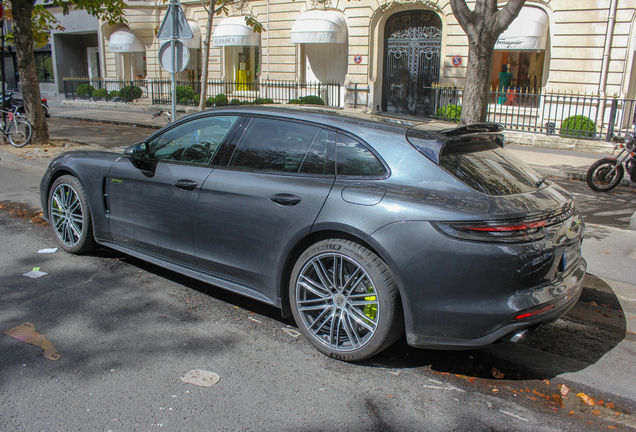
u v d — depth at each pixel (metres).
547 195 3.20
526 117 16.38
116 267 4.71
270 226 3.43
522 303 2.80
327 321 3.32
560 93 15.56
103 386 2.88
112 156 4.66
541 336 3.79
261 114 3.75
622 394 3.04
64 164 4.85
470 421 2.71
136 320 3.70
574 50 15.17
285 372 3.11
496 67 16.95
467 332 2.88
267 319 3.83
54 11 30.42
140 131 16.56
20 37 11.31
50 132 15.31
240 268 3.66
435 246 2.83
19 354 3.17
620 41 14.48
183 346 3.36
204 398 2.81
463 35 17.16
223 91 24.30
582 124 13.98
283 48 21.88
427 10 18.30
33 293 4.07
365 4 19.11
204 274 3.94
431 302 2.89
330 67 21.22
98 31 28.58
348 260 3.11
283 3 21.34
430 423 2.67
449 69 17.67
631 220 6.34
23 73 11.52
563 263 3.10
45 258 4.85
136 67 28.41
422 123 3.50
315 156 3.41
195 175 3.87
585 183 10.29
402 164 3.12
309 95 20.36
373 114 3.75
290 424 2.62
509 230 2.78
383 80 19.80
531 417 2.77
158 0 25.78
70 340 3.37
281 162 3.54
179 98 23.56
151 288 4.29
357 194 3.11
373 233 2.98
